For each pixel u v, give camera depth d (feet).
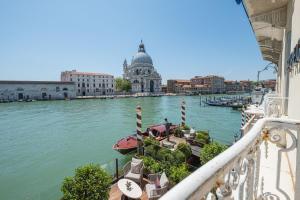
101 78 451.12
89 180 29.84
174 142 65.31
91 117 153.58
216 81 542.16
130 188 34.17
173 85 552.41
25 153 70.64
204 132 67.46
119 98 388.78
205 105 230.27
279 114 22.02
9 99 329.11
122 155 65.21
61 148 75.92
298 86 11.37
